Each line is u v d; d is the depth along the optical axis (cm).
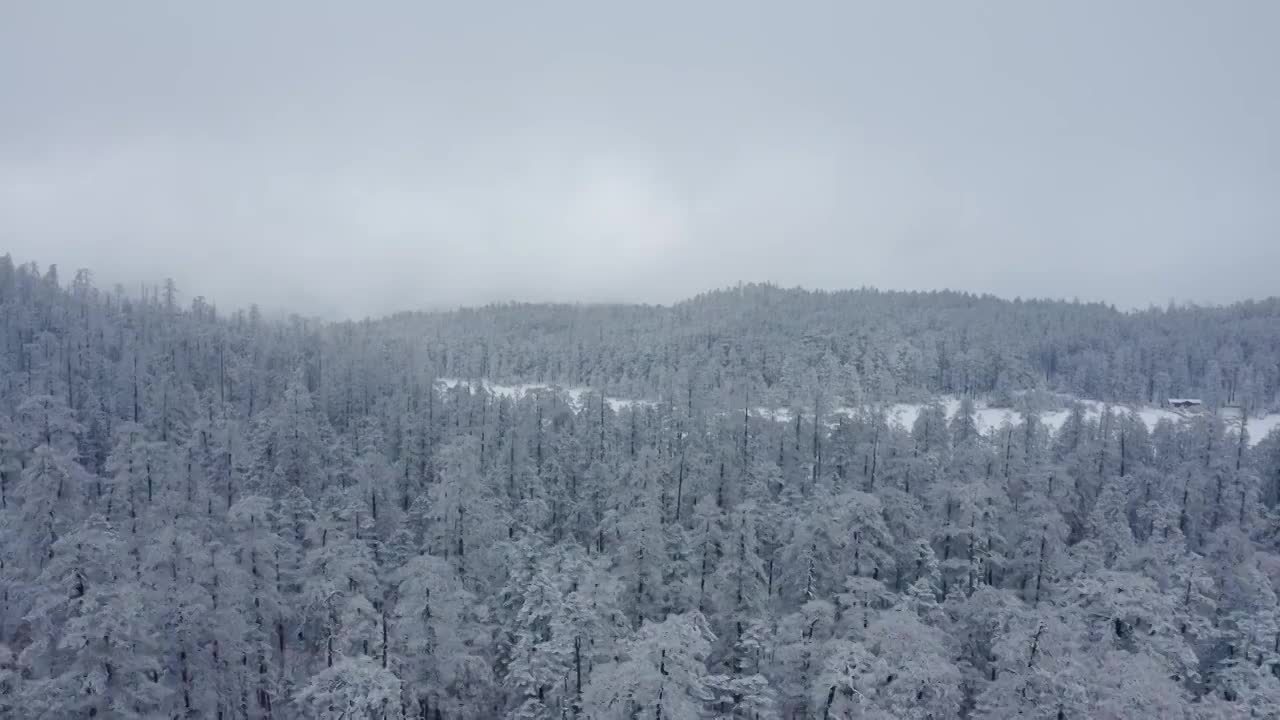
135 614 2950
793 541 4534
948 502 5209
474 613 4047
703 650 3028
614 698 3056
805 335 17362
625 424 7262
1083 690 2900
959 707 3462
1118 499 5862
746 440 6694
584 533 5850
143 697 2923
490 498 5528
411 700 3462
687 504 5941
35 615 3169
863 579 4038
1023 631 3366
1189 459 7062
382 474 5772
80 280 13475
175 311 14225
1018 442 6819
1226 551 5112
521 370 19162
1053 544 4888
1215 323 18925
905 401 13925
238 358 10750
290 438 6481
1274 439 7375
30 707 2758
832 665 3244
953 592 4594
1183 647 3550
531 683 3569
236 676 3684
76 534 3259
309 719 3775
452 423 7775
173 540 3666
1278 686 3425
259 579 3984
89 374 8962
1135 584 3800
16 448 5238
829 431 6825
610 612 3822
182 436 6869
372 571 4512
